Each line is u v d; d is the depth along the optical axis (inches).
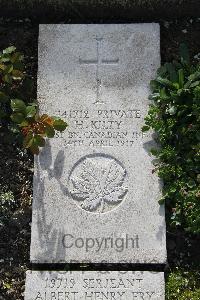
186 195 83.4
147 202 84.0
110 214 83.8
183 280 83.0
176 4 91.5
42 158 85.6
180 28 93.2
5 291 84.5
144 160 85.4
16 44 93.1
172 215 84.3
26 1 91.8
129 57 89.0
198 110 84.4
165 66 86.9
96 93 87.7
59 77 88.4
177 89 85.8
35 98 90.4
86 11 93.0
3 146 89.4
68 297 80.8
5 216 86.5
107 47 89.4
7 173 88.4
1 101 87.6
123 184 84.7
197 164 84.7
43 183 84.8
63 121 83.8
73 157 85.7
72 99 87.6
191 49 92.0
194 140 85.6
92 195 84.4
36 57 92.6
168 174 84.0
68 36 89.9
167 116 86.2
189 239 85.8
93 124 86.7
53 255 82.7
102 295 80.8
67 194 84.5
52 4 92.0
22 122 84.3
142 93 87.7
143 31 90.0
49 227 83.5
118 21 93.7
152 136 86.1
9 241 86.3
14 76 87.3
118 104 87.3
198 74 85.6
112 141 86.1
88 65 88.8
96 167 85.2
